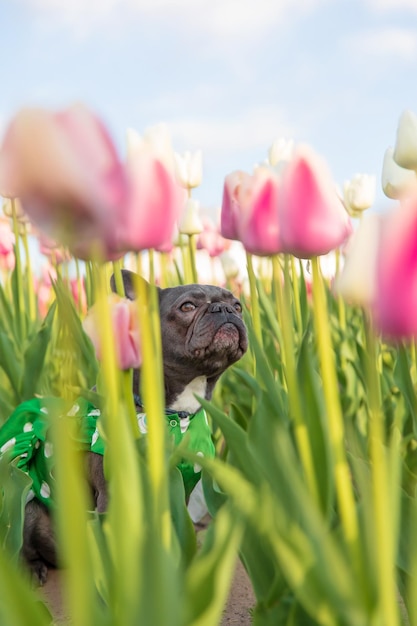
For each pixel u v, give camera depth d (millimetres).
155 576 1439
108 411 1701
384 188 3098
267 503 1740
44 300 8266
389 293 1277
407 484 3428
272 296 5887
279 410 2404
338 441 1786
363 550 1766
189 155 5824
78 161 1210
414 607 1763
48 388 5266
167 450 2607
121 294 3307
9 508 3043
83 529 1336
